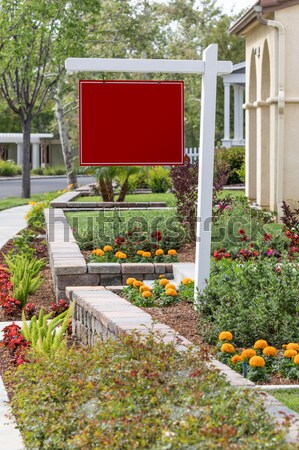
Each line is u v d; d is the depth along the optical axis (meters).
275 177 17.81
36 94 35.66
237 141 36.44
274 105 17.75
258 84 19.84
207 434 4.32
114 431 4.66
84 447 4.64
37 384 6.09
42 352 7.64
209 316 8.66
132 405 4.88
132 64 9.70
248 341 8.16
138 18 41.66
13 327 9.34
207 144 9.75
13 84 35.50
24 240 17.84
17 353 8.48
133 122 9.73
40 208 22.78
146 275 12.21
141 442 4.45
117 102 9.70
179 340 6.86
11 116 80.44
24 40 32.00
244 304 8.56
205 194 9.74
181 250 14.10
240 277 9.23
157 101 9.73
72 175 42.47
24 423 5.79
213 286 9.23
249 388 5.38
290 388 6.95
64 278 11.87
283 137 17.47
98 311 8.64
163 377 5.37
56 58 33.06
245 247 12.88
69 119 55.69
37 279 12.73
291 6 17.27
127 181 23.33
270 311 8.23
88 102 9.68
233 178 31.12
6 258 14.19
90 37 40.69
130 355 6.00
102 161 9.71
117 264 12.11
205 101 9.72
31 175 66.69
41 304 12.16
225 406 4.75
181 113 9.77
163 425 4.60
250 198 21.97
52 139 76.69
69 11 32.75
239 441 4.46
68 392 5.70
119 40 41.56
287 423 4.56
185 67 9.71
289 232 12.88
